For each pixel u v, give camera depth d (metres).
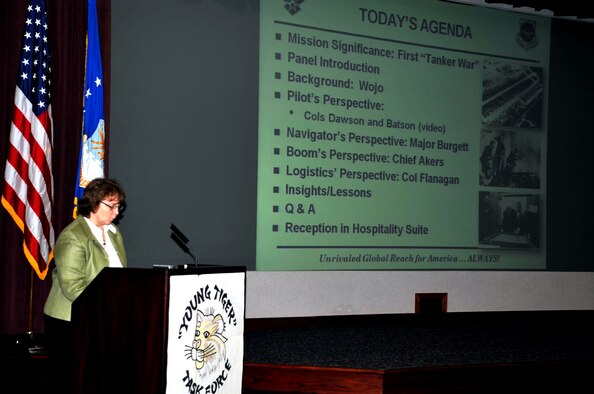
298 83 6.55
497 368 4.54
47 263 4.84
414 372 4.29
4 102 5.00
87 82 5.26
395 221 6.96
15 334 5.02
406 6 7.11
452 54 7.34
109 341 2.84
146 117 5.89
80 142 5.42
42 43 4.94
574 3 7.25
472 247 7.36
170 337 2.73
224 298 3.09
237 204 6.27
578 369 4.79
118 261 3.54
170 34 6.01
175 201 6.01
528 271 7.66
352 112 6.79
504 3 7.43
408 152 7.05
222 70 6.23
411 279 7.03
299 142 6.54
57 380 3.29
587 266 7.97
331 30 6.71
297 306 6.49
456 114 7.32
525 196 7.66
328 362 4.53
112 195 3.35
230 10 6.28
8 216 5.01
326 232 6.63
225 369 3.11
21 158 4.75
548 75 7.86
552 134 7.86
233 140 6.27
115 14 5.78
